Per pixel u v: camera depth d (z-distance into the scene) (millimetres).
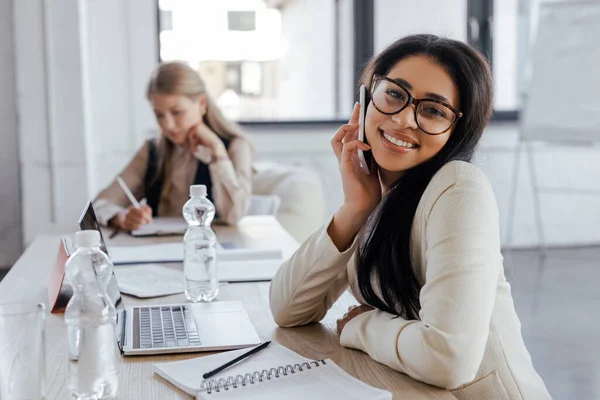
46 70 4270
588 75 4836
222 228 2783
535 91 5043
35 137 4316
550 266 4988
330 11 5254
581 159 5539
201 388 1164
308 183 4051
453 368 1198
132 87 4773
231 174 2900
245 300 1765
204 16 4992
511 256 5262
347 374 1222
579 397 2895
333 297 1627
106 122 4762
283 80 5234
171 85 2912
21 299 1775
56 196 4371
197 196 1812
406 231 1404
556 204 5555
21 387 1029
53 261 2207
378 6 5289
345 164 1491
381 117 1417
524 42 5551
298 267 1530
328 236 1502
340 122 5168
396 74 1408
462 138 1414
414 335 1235
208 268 1747
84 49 4406
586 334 3627
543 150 5492
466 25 5422
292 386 1172
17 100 4277
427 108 1382
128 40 4746
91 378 1091
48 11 4230
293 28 5195
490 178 5426
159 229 2658
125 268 2084
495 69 5531
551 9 4996
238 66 5141
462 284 1236
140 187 3100
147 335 1443
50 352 1368
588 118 4832
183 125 2947
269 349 1354
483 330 1233
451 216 1293
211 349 1376
